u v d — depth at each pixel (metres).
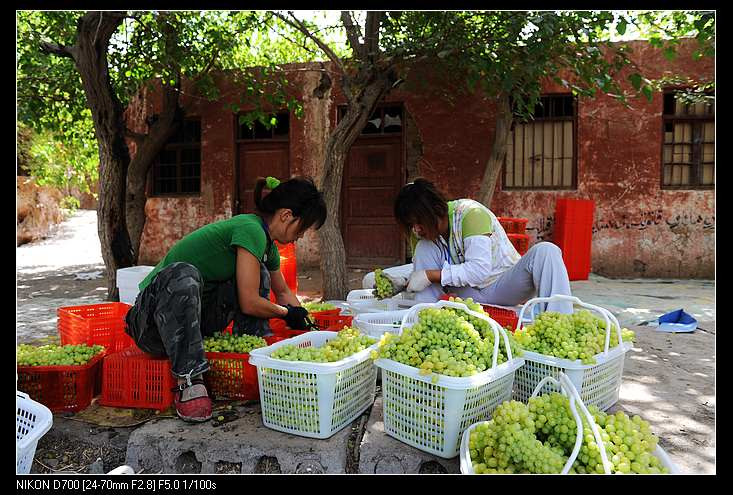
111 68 7.81
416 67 7.09
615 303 6.08
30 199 14.07
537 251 3.13
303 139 9.52
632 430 1.82
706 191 8.51
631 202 8.66
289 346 2.35
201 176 9.98
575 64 5.29
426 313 2.30
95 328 3.20
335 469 2.14
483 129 8.97
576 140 8.79
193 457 2.27
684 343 4.13
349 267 9.32
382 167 9.38
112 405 2.67
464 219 3.45
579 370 2.28
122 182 6.48
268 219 2.87
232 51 8.52
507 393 2.31
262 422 2.42
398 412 2.22
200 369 2.46
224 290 2.91
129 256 6.57
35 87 7.80
